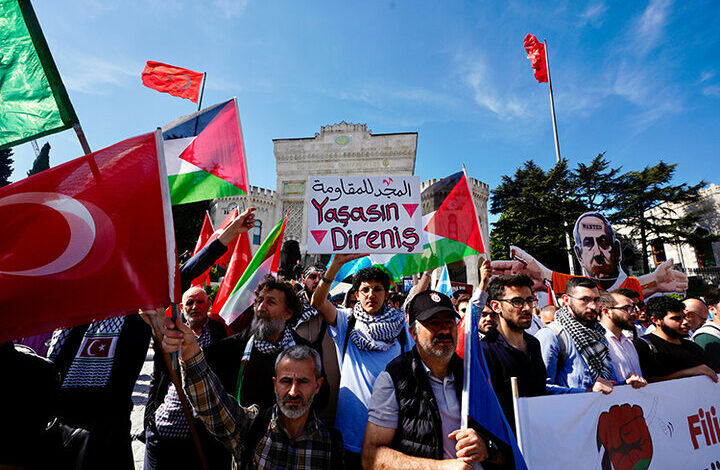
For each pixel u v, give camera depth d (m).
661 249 35.38
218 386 1.92
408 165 33.94
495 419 1.91
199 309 3.14
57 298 1.63
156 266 1.77
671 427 2.75
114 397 2.33
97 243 1.75
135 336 2.52
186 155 3.55
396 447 1.93
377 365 2.68
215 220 31.41
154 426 2.55
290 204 33.94
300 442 1.94
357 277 2.92
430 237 4.32
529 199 33.28
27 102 2.16
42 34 2.21
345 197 3.77
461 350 2.50
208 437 2.50
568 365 2.96
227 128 3.63
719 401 3.05
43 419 1.56
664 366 3.30
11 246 1.65
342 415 2.55
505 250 35.62
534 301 2.67
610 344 3.29
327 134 35.09
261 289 2.78
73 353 2.39
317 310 3.16
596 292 3.00
